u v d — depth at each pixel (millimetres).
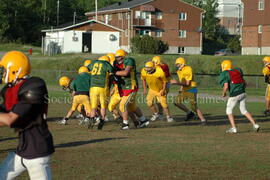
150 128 18188
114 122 20250
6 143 13977
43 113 6316
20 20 121500
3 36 116812
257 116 23797
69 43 90500
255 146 13969
